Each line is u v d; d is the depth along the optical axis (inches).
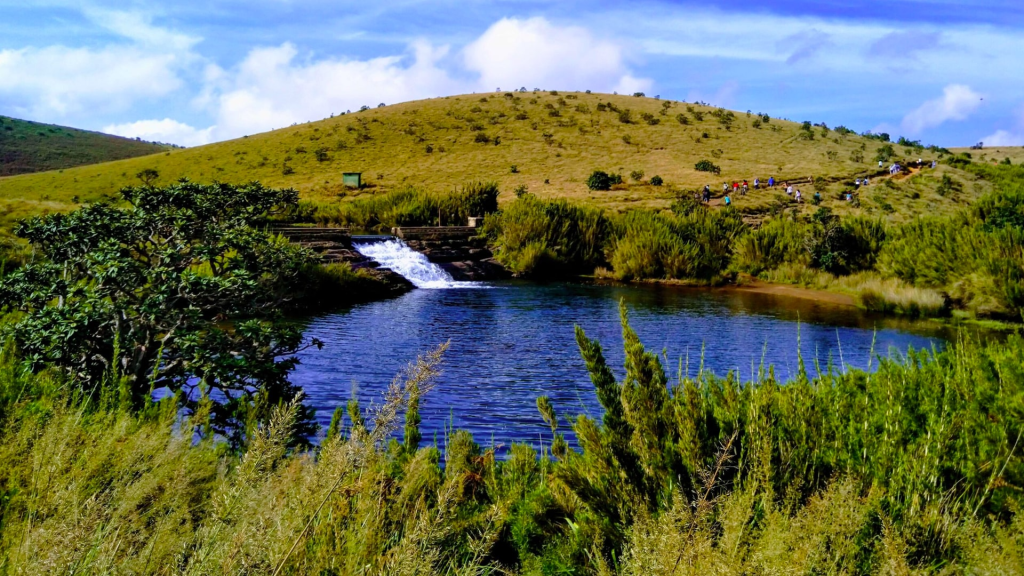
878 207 2025.1
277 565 74.6
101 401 161.8
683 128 3518.7
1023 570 90.4
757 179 2324.1
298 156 3070.9
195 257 256.4
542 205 1306.6
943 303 714.8
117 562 72.7
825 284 989.8
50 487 84.0
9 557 71.6
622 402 129.3
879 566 95.0
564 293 910.4
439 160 2915.8
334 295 775.1
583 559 119.9
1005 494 119.7
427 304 769.6
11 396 143.0
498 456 236.1
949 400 152.3
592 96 4350.4
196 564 74.7
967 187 2394.2
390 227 1443.2
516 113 3745.1
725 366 441.1
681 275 1080.8
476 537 123.1
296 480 90.9
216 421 194.2
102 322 221.5
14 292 236.7
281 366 243.8
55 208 971.3
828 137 3592.5
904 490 123.4
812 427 132.0
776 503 102.4
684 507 89.6
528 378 406.0
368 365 426.6
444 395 360.5
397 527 105.0
